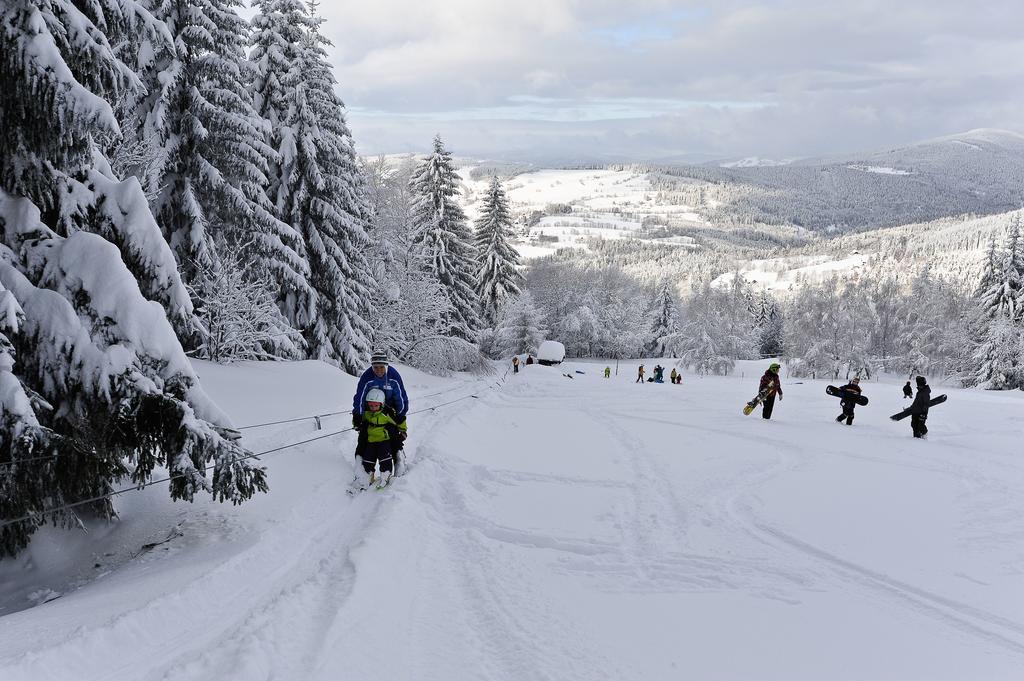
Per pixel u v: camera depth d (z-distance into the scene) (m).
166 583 5.20
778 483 9.59
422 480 8.88
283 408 13.45
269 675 3.79
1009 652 4.48
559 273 79.25
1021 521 7.67
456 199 43.69
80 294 6.74
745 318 73.38
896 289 66.94
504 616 4.95
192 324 7.84
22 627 4.38
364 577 5.25
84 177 7.43
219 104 16.08
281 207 22.08
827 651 4.46
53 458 6.29
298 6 22.02
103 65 6.74
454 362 35.16
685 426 15.67
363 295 27.44
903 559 6.34
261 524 6.93
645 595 5.45
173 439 6.73
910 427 16.17
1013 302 50.72
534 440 13.22
